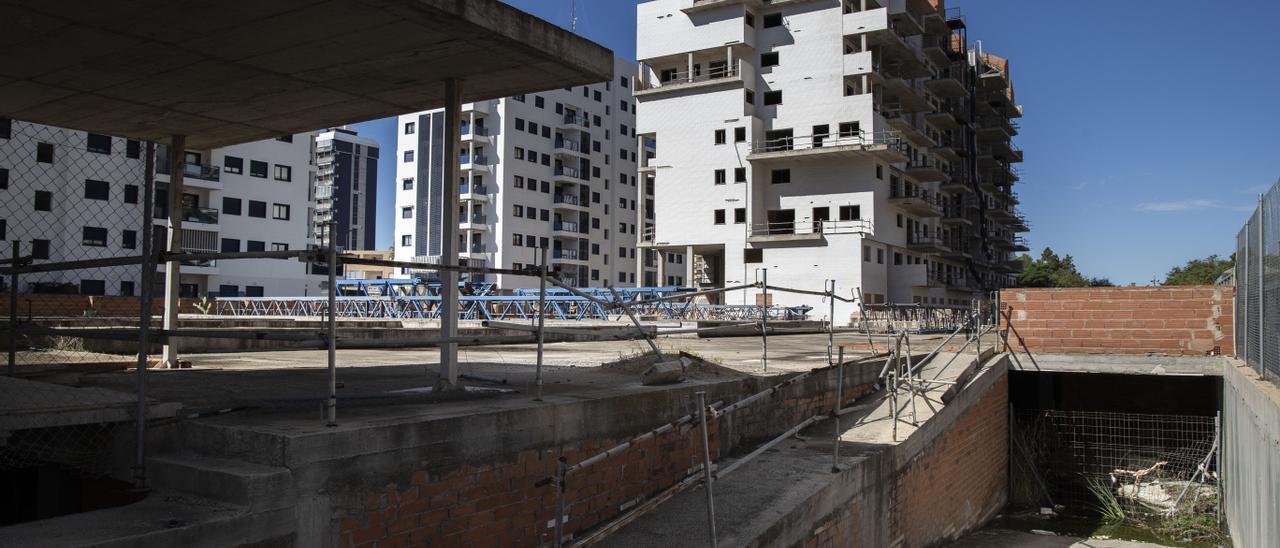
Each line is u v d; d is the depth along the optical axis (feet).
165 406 16.67
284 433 14.51
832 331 36.86
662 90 169.48
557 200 250.16
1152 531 42.34
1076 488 50.90
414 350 42.88
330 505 14.73
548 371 29.32
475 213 233.96
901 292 170.60
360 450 15.28
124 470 16.29
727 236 163.63
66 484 17.15
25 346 32.48
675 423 18.37
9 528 12.32
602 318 93.35
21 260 19.69
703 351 48.80
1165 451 50.42
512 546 18.37
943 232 208.95
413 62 21.75
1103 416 51.96
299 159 193.36
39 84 23.76
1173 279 245.24
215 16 18.57
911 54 173.99
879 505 28.76
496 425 18.08
